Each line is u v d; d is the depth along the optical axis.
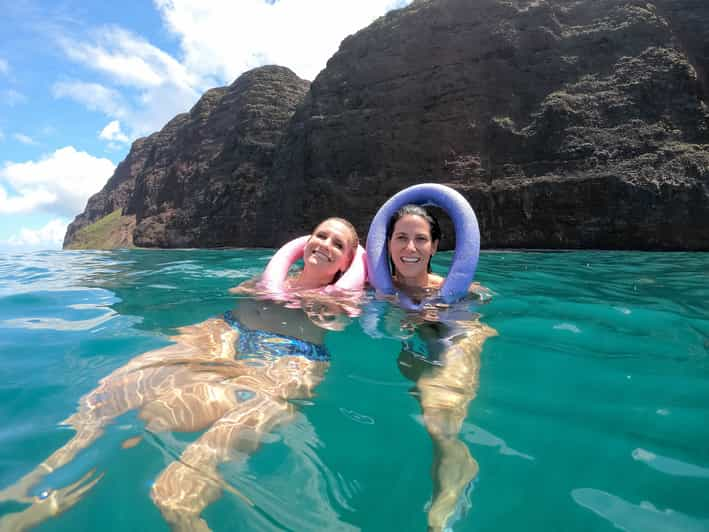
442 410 0.62
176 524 0.41
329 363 0.78
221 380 0.69
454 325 0.99
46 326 1.05
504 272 2.08
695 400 0.64
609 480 0.46
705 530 0.39
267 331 0.93
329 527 0.40
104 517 0.41
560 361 0.80
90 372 0.75
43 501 0.43
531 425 0.58
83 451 0.52
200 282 1.74
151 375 0.71
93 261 3.04
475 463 0.50
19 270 2.36
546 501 0.43
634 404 0.63
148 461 0.50
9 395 0.66
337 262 1.28
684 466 0.49
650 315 1.13
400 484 0.46
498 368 0.77
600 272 2.10
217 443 0.54
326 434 0.56
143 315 1.15
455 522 0.41
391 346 0.86
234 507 0.43
